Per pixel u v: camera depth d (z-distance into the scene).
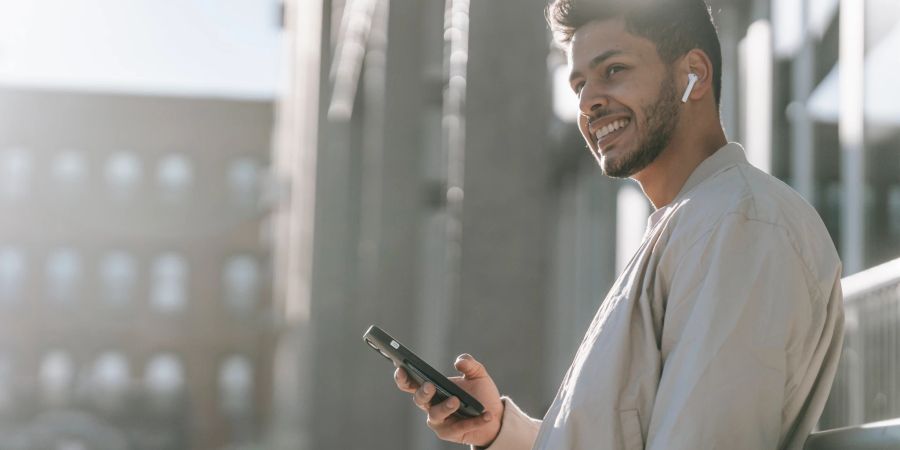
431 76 14.84
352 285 21.72
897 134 5.46
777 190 1.89
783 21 7.49
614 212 11.80
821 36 6.76
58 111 54.81
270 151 55.28
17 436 50.88
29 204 54.31
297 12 35.53
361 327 15.12
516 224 8.24
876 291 3.54
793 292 1.80
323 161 24.39
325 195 24.27
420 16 14.64
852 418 3.71
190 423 53.22
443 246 16.19
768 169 7.68
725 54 8.41
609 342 1.90
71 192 54.66
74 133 54.88
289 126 40.22
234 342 54.16
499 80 8.41
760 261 1.81
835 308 1.91
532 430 2.48
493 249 8.21
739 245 1.82
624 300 1.92
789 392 1.86
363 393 14.84
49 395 53.38
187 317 54.31
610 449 1.84
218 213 54.97
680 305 1.83
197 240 54.78
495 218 8.25
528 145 8.34
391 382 14.86
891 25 5.59
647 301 1.89
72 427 49.75
